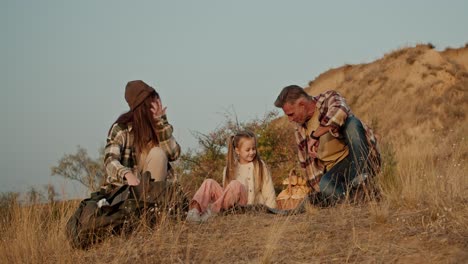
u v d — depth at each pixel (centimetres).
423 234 482
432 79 3269
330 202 613
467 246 445
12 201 653
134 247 514
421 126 2873
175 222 559
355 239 488
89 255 520
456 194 568
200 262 474
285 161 1075
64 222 580
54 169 778
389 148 758
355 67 4016
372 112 3234
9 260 541
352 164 636
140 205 548
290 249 480
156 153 576
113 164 569
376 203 579
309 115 673
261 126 1096
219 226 556
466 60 3600
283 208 696
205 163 1027
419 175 644
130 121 595
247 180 661
